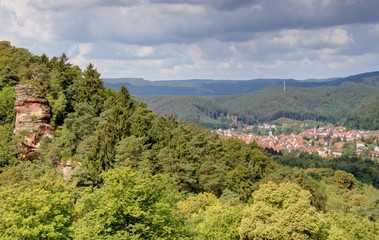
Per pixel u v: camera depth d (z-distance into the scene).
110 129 86.25
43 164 78.44
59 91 96.88
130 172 37.59
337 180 161.75
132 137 82.50
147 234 35.28
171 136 98.94
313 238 49.19
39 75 97.38
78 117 91.12
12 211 32.81
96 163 76.62
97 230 34.31
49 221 33.59
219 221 52.41
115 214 35.31
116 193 35.69
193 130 129.25
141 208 35.72
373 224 70.75
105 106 99.50
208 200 74.38
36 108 87.31
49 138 85.00
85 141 82.81
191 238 39.38
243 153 118.56
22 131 84.12
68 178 76.00
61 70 107.00
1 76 99.25
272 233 48.31
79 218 39.91
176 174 81.94
